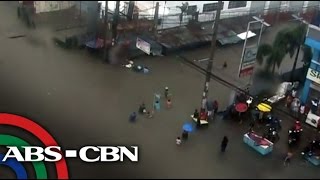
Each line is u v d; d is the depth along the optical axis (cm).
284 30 5606
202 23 6612
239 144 4369
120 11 6456
